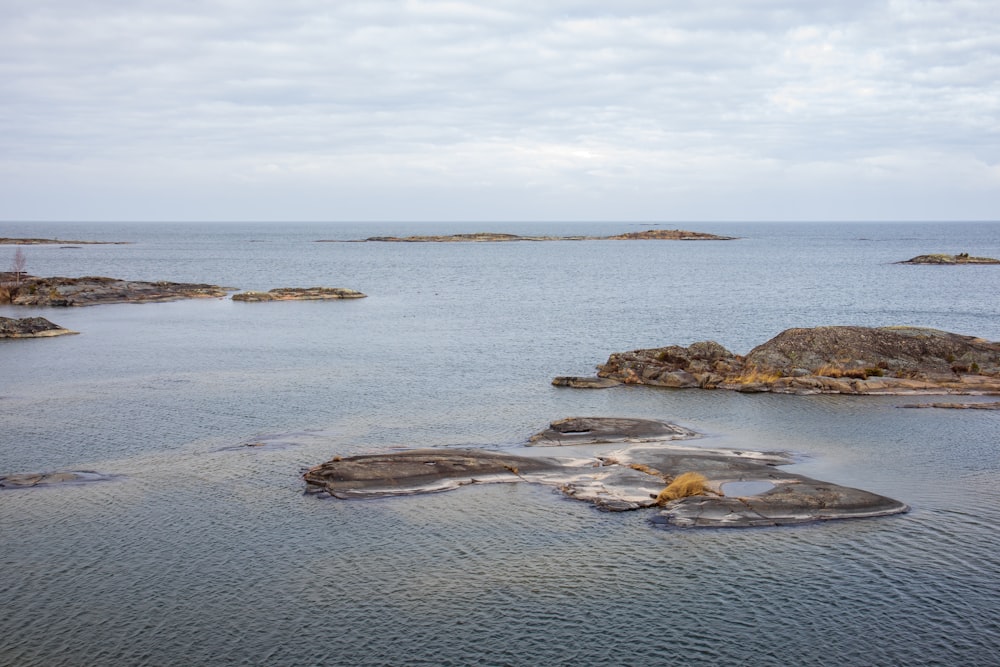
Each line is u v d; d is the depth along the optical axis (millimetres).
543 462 40125
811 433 47438
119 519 33781
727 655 23984
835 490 35688
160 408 53375
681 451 42219
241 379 63531
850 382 59219
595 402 56031
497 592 27656
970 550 30641
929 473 39750
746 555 30359
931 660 23688
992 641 24594
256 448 44000
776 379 60250
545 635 25047
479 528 32938
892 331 65188
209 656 23953
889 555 30281
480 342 83938
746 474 38562
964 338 66688
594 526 33062
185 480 38625
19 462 41375
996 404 54000
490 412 52938
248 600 27125
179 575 28844
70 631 25188
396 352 77438
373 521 33625
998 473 39719
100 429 47812
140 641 24672
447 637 24953
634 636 24969
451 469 38656
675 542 31516
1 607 26531
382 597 27344
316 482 37719
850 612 26266
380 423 49812
